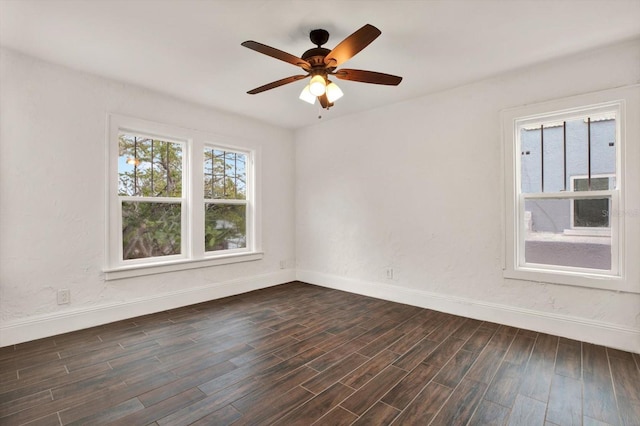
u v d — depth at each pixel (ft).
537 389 6.41
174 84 10.59
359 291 13.73
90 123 9.78
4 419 5.43
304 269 15.99
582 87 8.64
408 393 6.28
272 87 8.07
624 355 7.83
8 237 8.45
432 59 8.91
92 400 6.00
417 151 11.91
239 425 5.34
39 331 8.84
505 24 7.22
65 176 9.34
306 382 6.68
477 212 10.52
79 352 8.01
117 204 10.39
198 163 12.48
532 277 9.43
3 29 7.39
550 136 9.42
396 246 12.55
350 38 6.02
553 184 9.38
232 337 9.02
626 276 8.07
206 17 6.96
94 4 6.48
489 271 10.29
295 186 16.38
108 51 8.43
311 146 15.60
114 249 10.28
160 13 6.81
